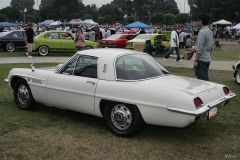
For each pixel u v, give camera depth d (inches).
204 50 251.4
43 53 681.0
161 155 160.1
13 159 151.9
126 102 175.2
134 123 176.1
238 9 2709.2
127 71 187.3
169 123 165.9
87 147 168.1
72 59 208.4
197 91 170.4
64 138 180.7
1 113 227.5
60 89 205.2
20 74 234.1
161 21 3280.0
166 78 192.2
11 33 750.5
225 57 729.6
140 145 172.9
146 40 714.8
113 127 186.4
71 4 3503.9
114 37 837.8
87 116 226.7
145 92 170.4
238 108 253.1
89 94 190.5
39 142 173.5
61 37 691.4
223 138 186.2
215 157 159.0
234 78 407.2
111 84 182.4
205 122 216.4
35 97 226.7
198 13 3073.3
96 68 193.9
